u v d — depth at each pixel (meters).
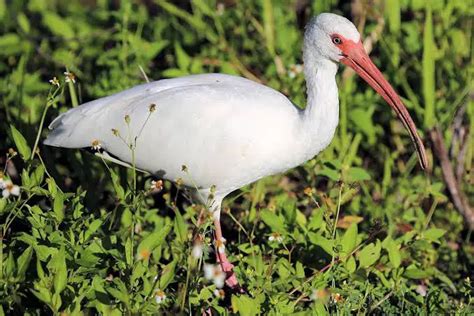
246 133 10.40
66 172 13.01
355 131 13.85
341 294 9.48
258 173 10.79
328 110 10.67
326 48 10.69
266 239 11.12
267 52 14.89
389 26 14.50
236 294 9.75
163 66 15.64
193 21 14.84
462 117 13.66
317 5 15.13
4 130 13.43
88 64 15.38
